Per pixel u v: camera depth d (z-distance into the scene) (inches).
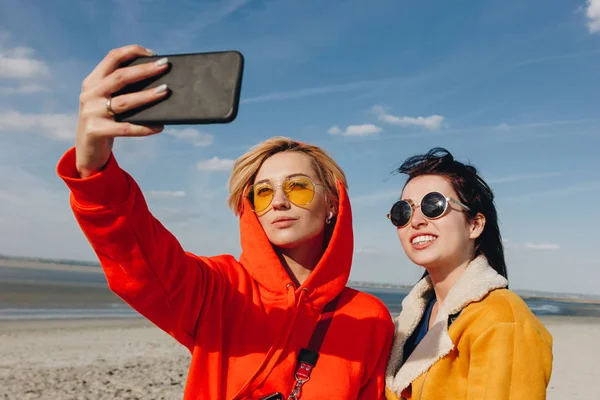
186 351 469.1
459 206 97.8
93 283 1659.7
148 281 72.0
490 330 82.8
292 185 98.9
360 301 106.1
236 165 106.1
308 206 99.6
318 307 98.3
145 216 68.9
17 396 288.4
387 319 107.0
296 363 91.4
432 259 97.0
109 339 520.1
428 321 102.6
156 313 77.5
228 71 51.0
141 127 52.8
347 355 95.3
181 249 78.1
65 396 292.7
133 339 528.7
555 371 431.2
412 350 101.6
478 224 100.5
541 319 1221.7
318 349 93.9
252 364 88.0
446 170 100.6
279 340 90.4
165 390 317.4
